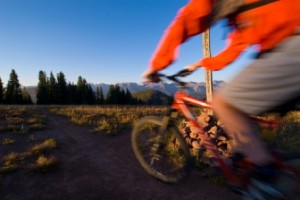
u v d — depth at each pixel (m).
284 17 1.67
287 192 2.04
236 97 1.82
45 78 104.50
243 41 2.01
